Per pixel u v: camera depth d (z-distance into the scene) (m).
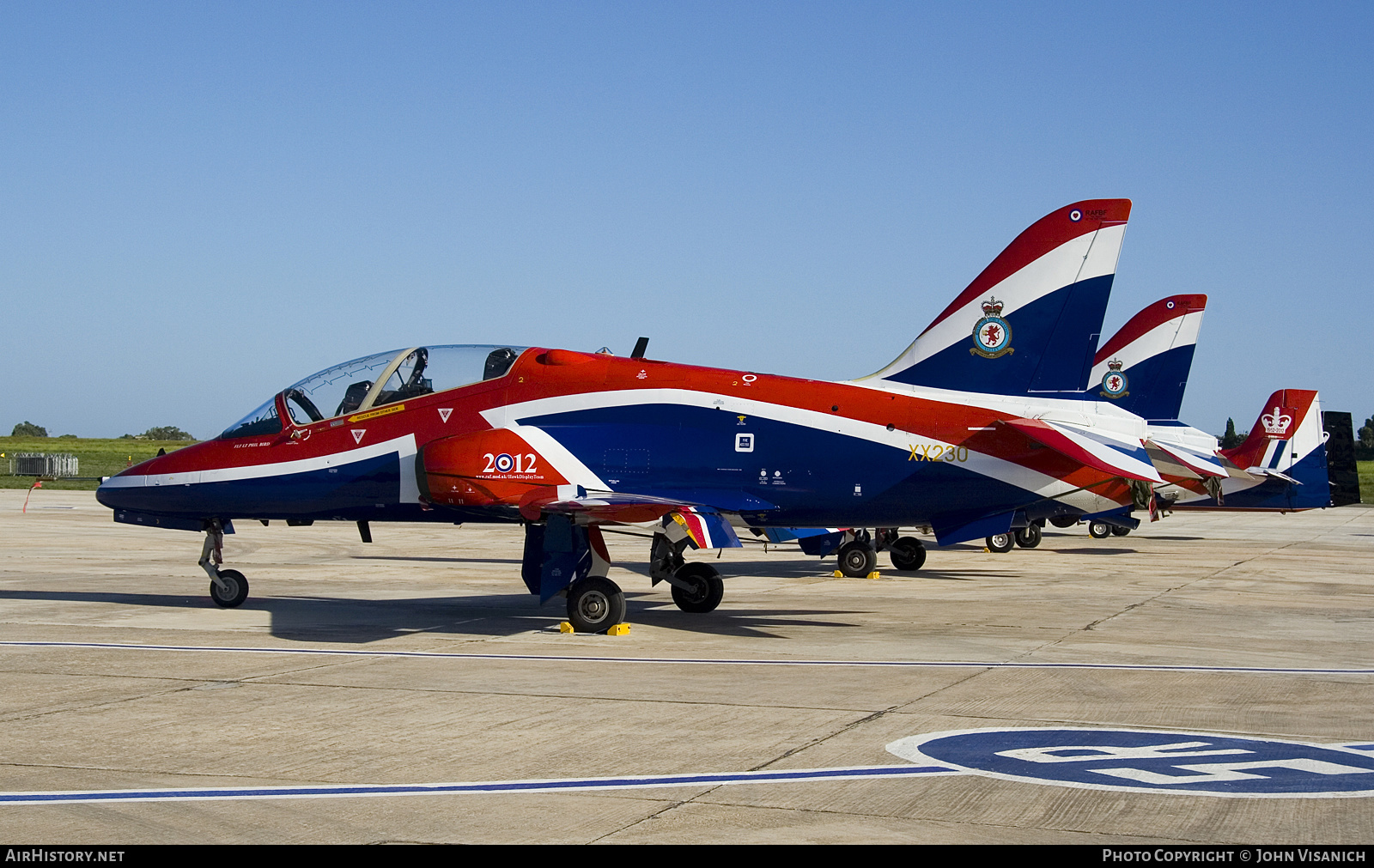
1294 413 29.42
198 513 14.02
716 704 8.33
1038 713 8.05
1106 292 13.35
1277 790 6.06
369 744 7.03
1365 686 9.16
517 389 13.56
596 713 7.98
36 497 46.53
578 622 12.21
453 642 11.57
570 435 13.22
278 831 5.30
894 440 13.16
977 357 13.49
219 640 11.54
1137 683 9.27
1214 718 7.90
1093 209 13.36
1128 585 18.17
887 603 15.47
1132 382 27.44
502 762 6.61
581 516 11.84
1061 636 12.10
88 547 24.19
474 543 27.86
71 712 7.97
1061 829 5.38
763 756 6.75
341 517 14.06
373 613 14.05
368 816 5.53
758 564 22.48
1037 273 13.44
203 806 5.70
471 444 13.04
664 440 13.17
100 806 5.70
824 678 9.45
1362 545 28.44
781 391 13.34
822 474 13.16
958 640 11.79
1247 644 11.57
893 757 6.73
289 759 6.65
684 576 14.34
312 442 13.71
